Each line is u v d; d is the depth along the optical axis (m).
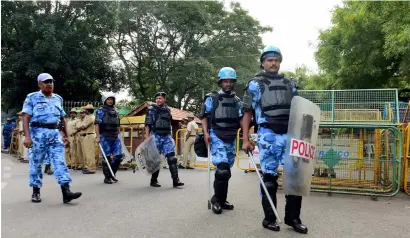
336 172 7.50
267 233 4.52
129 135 13.36
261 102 4.77
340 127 6.99
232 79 5.84
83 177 9.73
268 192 4.72
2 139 19.91
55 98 6.42
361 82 20.23
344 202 6.41
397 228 4.77
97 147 11.93
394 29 16.39
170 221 5.04
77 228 4.69
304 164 4.57
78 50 25.34
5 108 28.31
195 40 32.34
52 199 6.47
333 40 21.08
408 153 7.21
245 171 10.68
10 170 11.10
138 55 32.34
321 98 8.38
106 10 24.58
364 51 19.03
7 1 22.70
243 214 5.46
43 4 23.75
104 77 28.94
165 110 8.10
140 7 28.94
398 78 20.30
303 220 5.14
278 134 4.69
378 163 7.34
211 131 5.78
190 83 31.36
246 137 4.88
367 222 5.06
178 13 29.73
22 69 24.30
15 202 6.22
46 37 22.30
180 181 8.58
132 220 5.08
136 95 34.16
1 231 4.55
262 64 4.97
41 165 6.29
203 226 4.81
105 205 6.01
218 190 5.57
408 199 6.70
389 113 7.95
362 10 18.88
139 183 8.52
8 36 24.33
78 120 11.37
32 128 6.21
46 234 4.44
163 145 8.01
